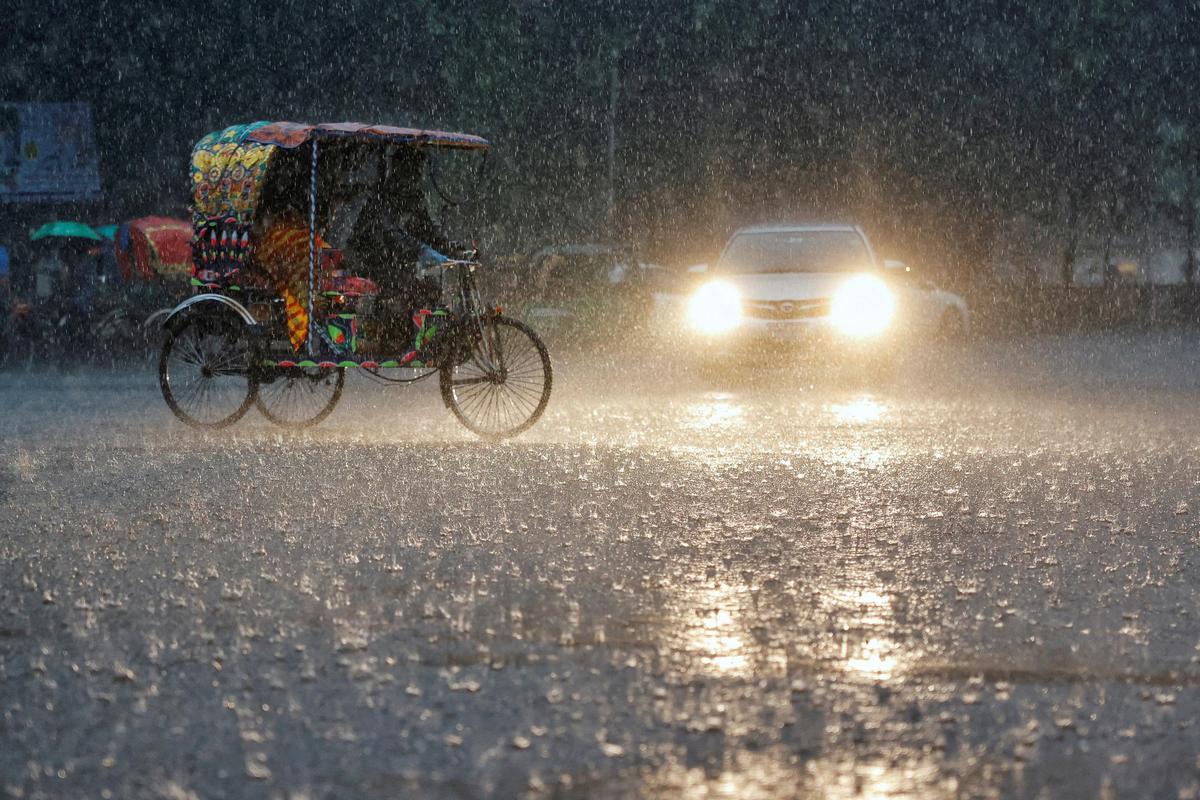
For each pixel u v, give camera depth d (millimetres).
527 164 88375
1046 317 99312
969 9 99000
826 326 48000
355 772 10023
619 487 23672
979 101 99688
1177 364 59531
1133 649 13492
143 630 14164
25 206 80938
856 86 98688
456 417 35031
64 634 14047
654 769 10078
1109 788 9766
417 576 16688
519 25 87062
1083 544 18875
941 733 10914
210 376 33250
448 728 11016
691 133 97438
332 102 86062
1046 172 102312
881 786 9758
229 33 84000
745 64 97688
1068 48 99312
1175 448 29562
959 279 102625
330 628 14211
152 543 18812
